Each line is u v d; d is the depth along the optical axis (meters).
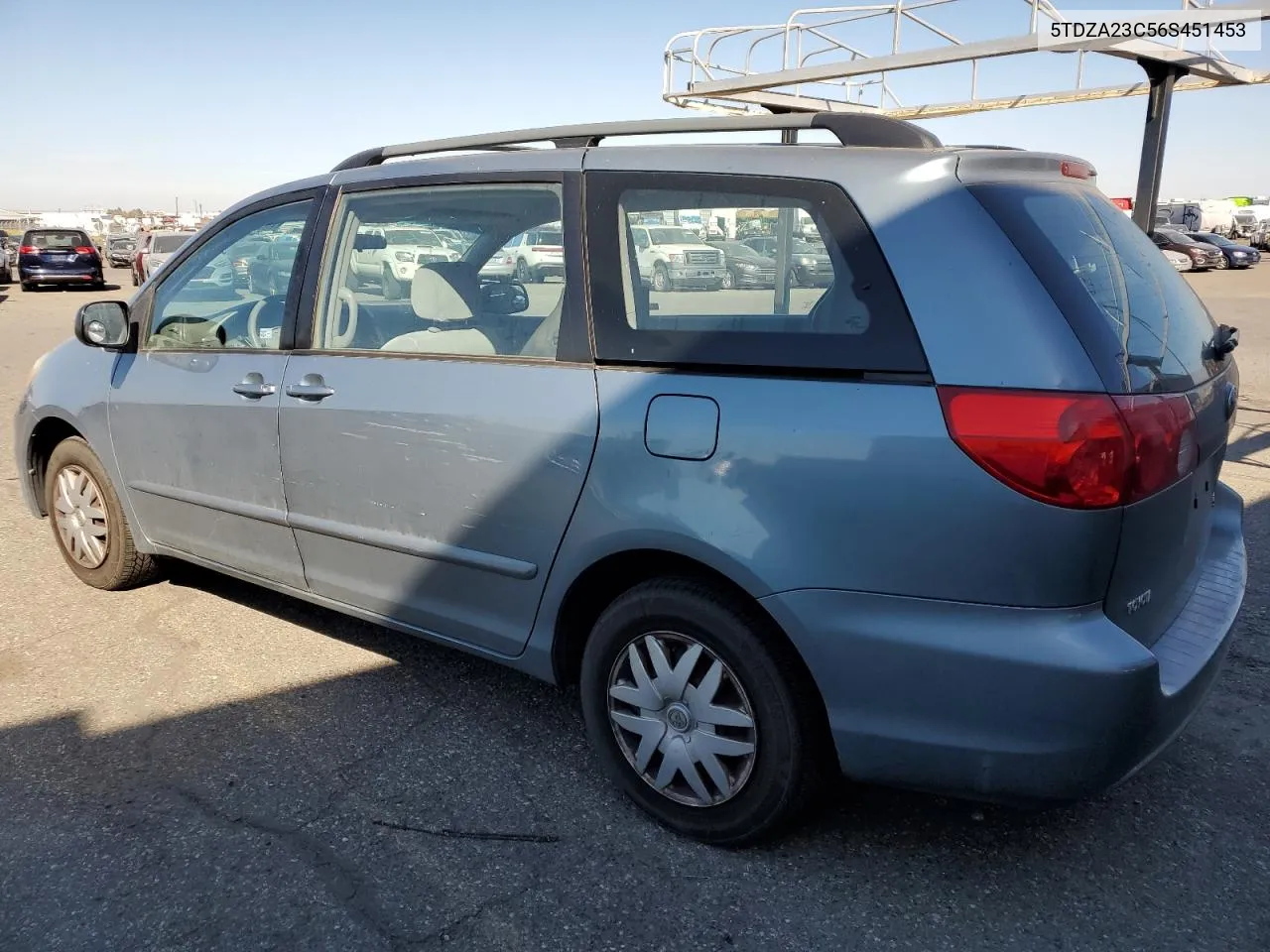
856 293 2.31
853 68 9.27
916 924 2.38
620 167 2.73
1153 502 2.23
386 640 4.00
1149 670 2.12
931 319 2.22
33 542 5.23
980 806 2.86
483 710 3.43
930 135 2.55
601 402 2.61
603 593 2.88
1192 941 2.32
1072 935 2.34
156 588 4.54
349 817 2.80
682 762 2.63
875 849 2.66
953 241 2.24
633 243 2.65
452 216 3.03
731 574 2.39
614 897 2.47
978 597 2.16
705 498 2.42
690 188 2.59
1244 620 4.06
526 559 2.82
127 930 2.36
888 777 2.34
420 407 2.97
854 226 2.34
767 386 2.37
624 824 2.77
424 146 3.28
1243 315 16.58
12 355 13.65
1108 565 2.14
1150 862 2.61
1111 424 2.09
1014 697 2.15
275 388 3.39
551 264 2.79
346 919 2.39
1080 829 2.74
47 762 3.09
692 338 2.51
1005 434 2.10
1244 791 2.92
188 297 3.82
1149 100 9.10
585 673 2.82
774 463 2.33
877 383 2.25
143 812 2.82
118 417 4.02
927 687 2.23
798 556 2.31
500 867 2.59
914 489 2.18
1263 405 8.70
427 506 3.02
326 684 3.61
